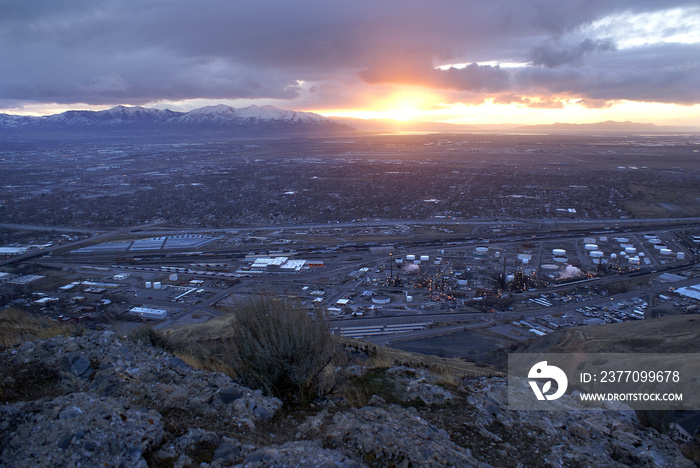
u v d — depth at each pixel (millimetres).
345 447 5113
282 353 6641
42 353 6125
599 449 6328
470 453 5668
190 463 4398
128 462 4148
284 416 5930
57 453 4035
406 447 5305
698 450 6707
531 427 6801
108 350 6719
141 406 5254
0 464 3828
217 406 5652
